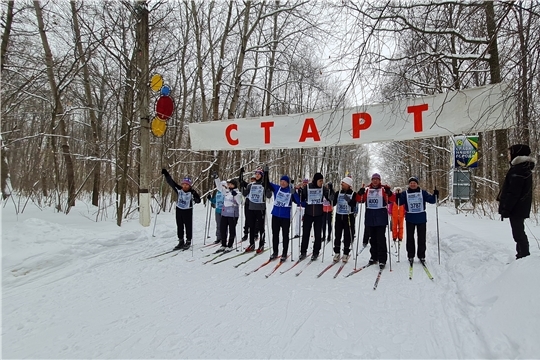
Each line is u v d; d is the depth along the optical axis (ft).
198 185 50.01
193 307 12.98
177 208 23.91
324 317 11.85
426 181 70.95
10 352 9.66
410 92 18.38
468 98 16.05
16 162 39.22
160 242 25.82
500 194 15.21
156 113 29.63
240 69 42.04
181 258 21.26
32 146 38.37
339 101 14.97
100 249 22.21
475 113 15.79
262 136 21.85
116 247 23.43
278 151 79.87
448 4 15.15
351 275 17.53
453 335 10.18
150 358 9.28
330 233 28.81
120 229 27.43
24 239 20.62
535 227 26.09
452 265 17.93
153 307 13.00
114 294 14.51
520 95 11.03
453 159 39.99
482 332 9.78
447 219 37.50
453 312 11.89
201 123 23.53
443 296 13.76
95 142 37.63
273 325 11.28
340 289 15.07
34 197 38.73
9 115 34.32
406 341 9.98
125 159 30.63
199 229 33.53
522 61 10.66
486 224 30.53
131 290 15.03
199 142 23.53
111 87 32.96
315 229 20.99
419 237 19.27
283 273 17.97
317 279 16.80
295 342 10.06
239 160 54.60
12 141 28.32
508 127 13.03
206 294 14.48
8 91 30.07
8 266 17.43
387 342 9.96
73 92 40.37
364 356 9.17
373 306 12.87
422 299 13.55
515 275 11.36
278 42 44.86
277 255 21.07
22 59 29.81
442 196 64.28
